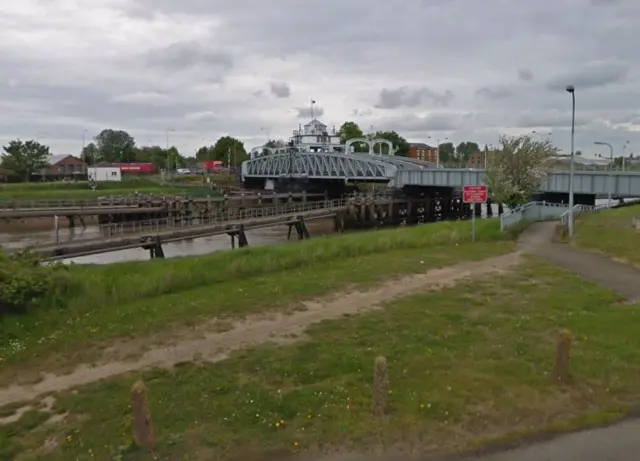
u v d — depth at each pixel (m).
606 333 13.70
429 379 10.99
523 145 42.34
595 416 9.59
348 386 10.74
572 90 31.78
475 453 8.53
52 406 10.15
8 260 17.16
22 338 14.00
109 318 15.51
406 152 152.88
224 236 54.94
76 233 56.38
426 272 22.03
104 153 162.75
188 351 12.95
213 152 169.75
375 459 8.38
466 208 83.31
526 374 11.23
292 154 97.69
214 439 8.82
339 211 60.84
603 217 39.28
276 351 12.77
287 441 8.80
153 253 37.22
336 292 18.62
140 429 8.57
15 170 104.56
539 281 20.12
